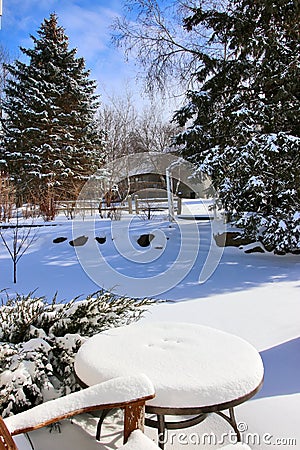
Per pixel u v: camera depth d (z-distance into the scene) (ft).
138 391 3.63
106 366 4.50
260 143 19.13
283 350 7.84
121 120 54.95
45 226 25.62
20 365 5.06
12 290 13.79
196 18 22.17
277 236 19.04
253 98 21.11
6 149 43.14
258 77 20.29
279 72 19.84
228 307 11.03
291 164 19.21
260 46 19.94
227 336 5.57
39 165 41.06
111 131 54.70
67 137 42.80
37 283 14.84
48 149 41.57
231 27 21.57
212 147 22.34
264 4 19.24
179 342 5.32
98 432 5.07
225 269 16.83
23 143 42.45
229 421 4.98
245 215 20.12
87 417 5.63
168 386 4.02
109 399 3.58
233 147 20.22
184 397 3.95
